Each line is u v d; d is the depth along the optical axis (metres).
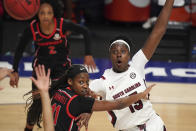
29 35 13.27
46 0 12.74
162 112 17.17
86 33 13.73
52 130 7.66
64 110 9.15
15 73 13.79
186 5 28.81
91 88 10.30
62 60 13.50
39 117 10.55
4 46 27.92
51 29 13.08
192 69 24.81
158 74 23.39
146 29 33.97
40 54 13.44
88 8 37.16
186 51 28.73
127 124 10.19
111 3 35.06
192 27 33.00
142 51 10.54
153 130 10.13
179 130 15.29
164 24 10.51
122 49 10.04
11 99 18.16
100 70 23.34
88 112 9.21
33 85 13.20
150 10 35.38
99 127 15.35
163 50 28.70
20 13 17.02
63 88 9.73
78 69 9.28
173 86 21.33
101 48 29.23
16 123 15.42
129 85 10.19
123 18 34.97
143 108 10.13
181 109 17.67
